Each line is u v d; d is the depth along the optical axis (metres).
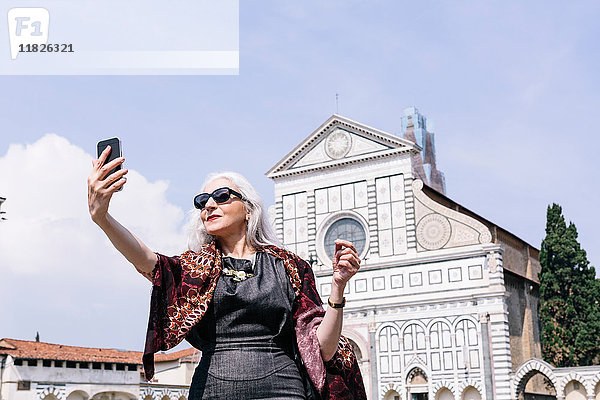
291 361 4.48
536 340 63.69
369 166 58.62
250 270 4.66
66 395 54.00
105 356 58.53
